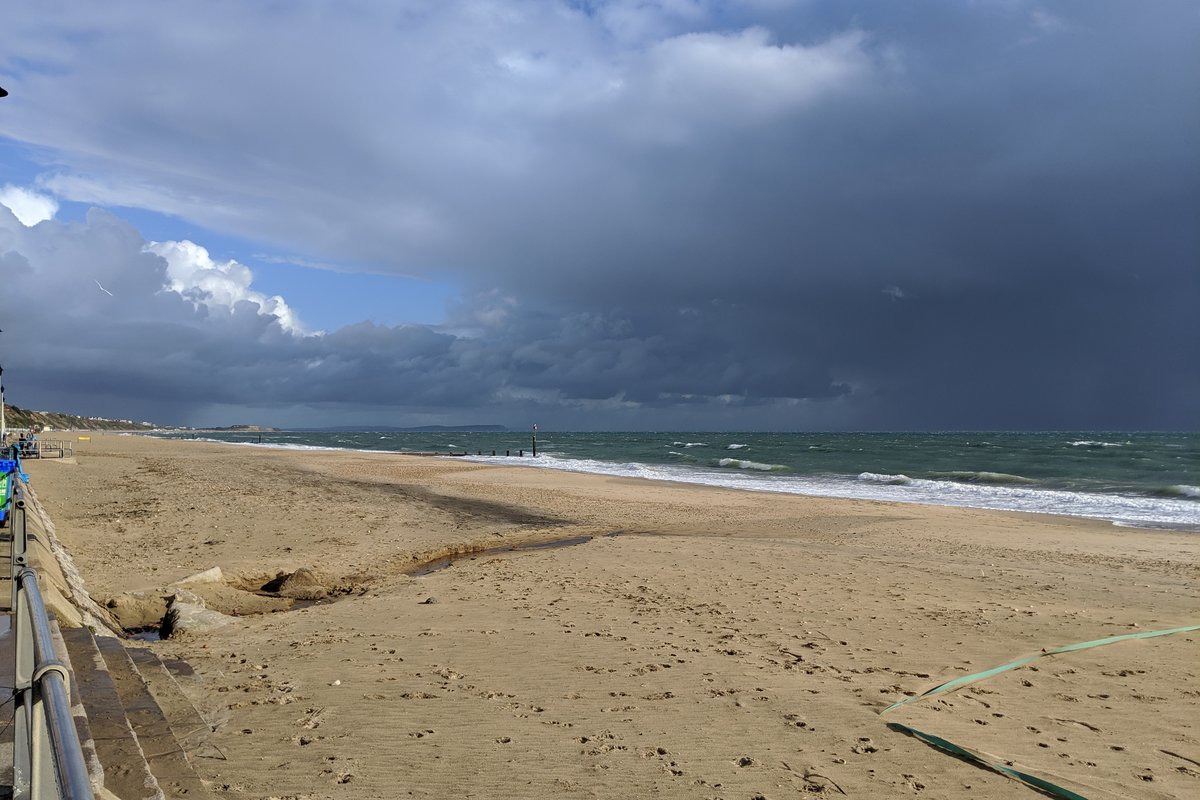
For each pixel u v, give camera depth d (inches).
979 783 194.2
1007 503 1022.4
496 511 886.4
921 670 288.0
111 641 257.1
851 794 186.9
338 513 810.8
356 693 254.1
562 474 1534.2
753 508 929.5
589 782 189.9
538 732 221.9
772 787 189.5
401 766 196.2
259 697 248.8
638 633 336.5
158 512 772.0
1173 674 287.4
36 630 92.7
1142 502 1027.3
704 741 217.3
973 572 497.7
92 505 814.5
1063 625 358.3
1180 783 197.5
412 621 359.3
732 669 285.3
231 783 182.7
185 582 445.4
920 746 216.5
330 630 343.0
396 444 4451.3
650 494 1103.0
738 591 430.9
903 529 739.4
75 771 59.3
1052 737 226.5
